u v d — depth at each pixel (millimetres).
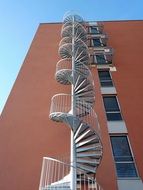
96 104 12641
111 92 13664
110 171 9656
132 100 13078
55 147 10531
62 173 9516
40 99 12711
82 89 11242
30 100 12617
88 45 17891
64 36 17359
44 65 15008
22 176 9555
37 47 16766
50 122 11539
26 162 9992
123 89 13828
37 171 9688
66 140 10789
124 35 19125
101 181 9352
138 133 11344
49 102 12531
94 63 15883
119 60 16219
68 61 14914
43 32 18734
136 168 9961
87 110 10609
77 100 10625
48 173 9336
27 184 9328
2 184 9320
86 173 8523
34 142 10727
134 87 13922
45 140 10805
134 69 15297
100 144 8789
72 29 16938
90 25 20719
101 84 14492
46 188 7668
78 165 8570
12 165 9875
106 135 11125
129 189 9234
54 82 13719
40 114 11914
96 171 9570
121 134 11398
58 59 15492
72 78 11578
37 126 11367
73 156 8484
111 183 9328
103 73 15453
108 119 12172
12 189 9195
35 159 10102
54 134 11039
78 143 8891
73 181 7738
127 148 10844
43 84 13617
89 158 8758
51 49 16547
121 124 11789
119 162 10266
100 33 19266
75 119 9133
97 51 17203
